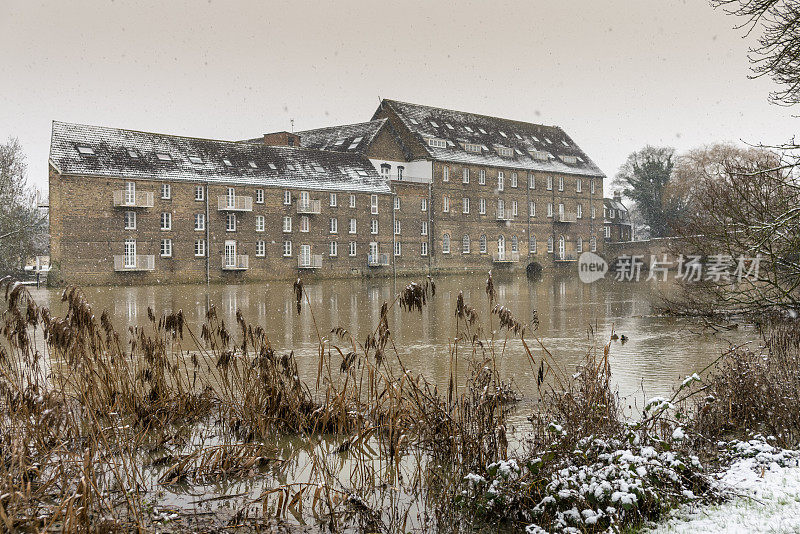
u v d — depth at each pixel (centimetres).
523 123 8069
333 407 1011
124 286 4816
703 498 676
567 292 4238
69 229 4722
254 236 5572
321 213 5947
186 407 1083
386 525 706
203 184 5306
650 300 3519
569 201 7919
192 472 854
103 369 1026
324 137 7062
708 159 6912
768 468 754
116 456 883
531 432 952
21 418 846
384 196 6372
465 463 812
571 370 1474
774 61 1106
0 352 962
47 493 733
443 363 1579
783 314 1301
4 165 4991
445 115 7338
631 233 9819
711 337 1962
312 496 781
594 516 618
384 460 891
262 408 1027
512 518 699
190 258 5259
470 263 7025
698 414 908
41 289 4584
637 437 792
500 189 7281
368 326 2377
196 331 2166
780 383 945
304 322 2514
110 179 4872
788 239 1163
